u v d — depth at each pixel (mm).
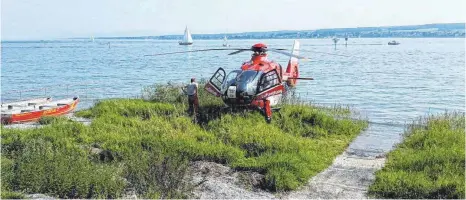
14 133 16750
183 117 19500
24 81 49531
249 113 19766
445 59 89062
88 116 22375
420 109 29812
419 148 16297
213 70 62969
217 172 13461
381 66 69625
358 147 17469
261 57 20281
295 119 19750
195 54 118812
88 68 69062
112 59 95188
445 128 18594
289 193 12141
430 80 48406
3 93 37469
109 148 15172
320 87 41281
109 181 11547
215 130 17969
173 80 49344
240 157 14617
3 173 11766
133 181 11953
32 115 21906
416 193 11820
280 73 21094
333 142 18000
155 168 12047
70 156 13875
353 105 30734
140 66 72312
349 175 13758
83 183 11352
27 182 11359
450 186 11828
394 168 13930
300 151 15352
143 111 21750
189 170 13328
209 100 21625
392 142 18469
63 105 24203
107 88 41969
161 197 10898
